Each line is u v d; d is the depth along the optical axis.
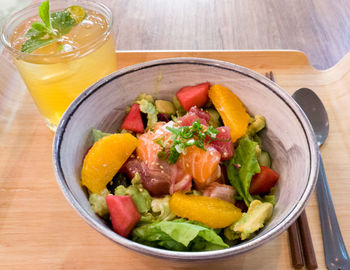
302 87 0.53
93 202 0.40
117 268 0.41
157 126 0.44
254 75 0.44
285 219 0.36
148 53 0.55
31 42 0.46
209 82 0.46
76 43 0.46
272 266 0.41
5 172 0.46
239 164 0.43
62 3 0.50
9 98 0.52
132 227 0.40
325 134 0.49
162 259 0.36
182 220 0.40
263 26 0.67
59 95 0.46
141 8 0.69
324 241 0.42
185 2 0.71
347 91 0.52
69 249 0.42
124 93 0.45
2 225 0.43
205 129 0.43
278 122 0.43
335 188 0.45
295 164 0.41
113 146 0.41
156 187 0.42
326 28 0.68
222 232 0.41
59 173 0.38
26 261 0.41
